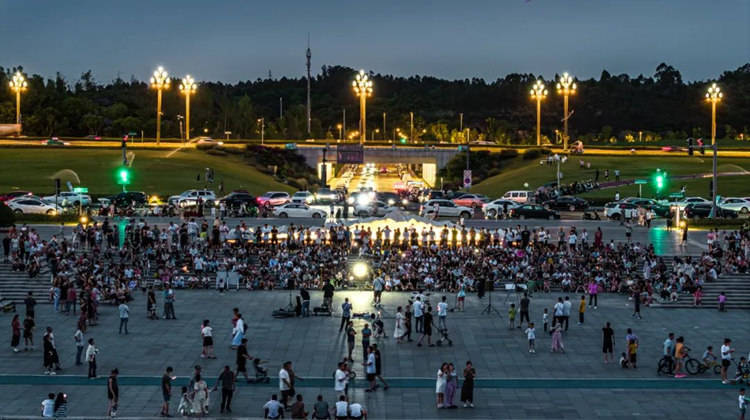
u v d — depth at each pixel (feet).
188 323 177.99
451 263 213.05
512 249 228.43
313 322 180.04
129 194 338.95
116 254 226.79
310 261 216.33
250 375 147.02
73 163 473.26
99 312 186.50
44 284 204.23
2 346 161.58
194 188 421.59
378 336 168.86
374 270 212.23
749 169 475.31
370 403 134.00
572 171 481.05
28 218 279.28
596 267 213.66
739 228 276.62
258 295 202.28
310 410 129.49
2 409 128.26
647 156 536.01
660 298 197.88
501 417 128.16
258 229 236.02
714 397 137.90
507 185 461.78
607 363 155.74
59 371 147.23
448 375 131.64
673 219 277.44
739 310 194.49
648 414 129.80
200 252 222.48
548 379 146.61
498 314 186.50
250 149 554.46
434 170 582.35
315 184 533.96
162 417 124.98
